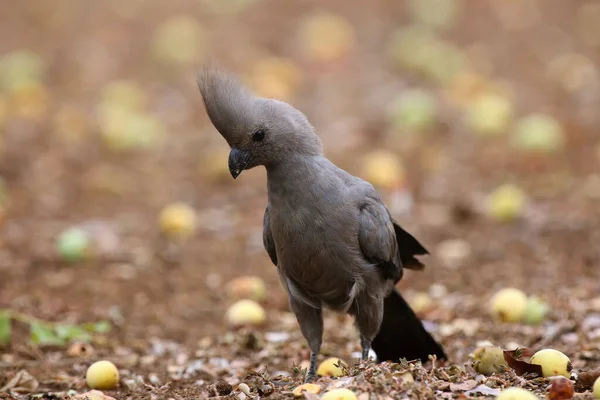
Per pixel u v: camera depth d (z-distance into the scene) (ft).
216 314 39.88
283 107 28.66
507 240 46.98
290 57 78.23
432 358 26.68
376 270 29.19
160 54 78.18
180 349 35.45
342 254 28.43
